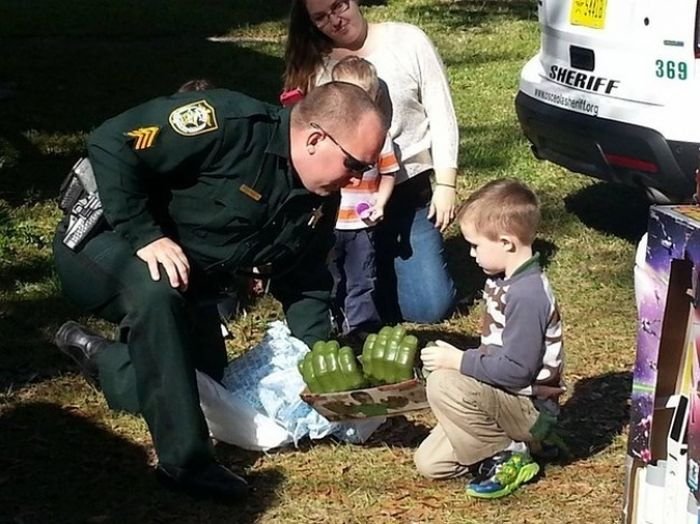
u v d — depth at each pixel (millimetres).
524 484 5426
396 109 6586
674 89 7141
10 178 9031
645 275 4609
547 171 9219
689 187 7156
